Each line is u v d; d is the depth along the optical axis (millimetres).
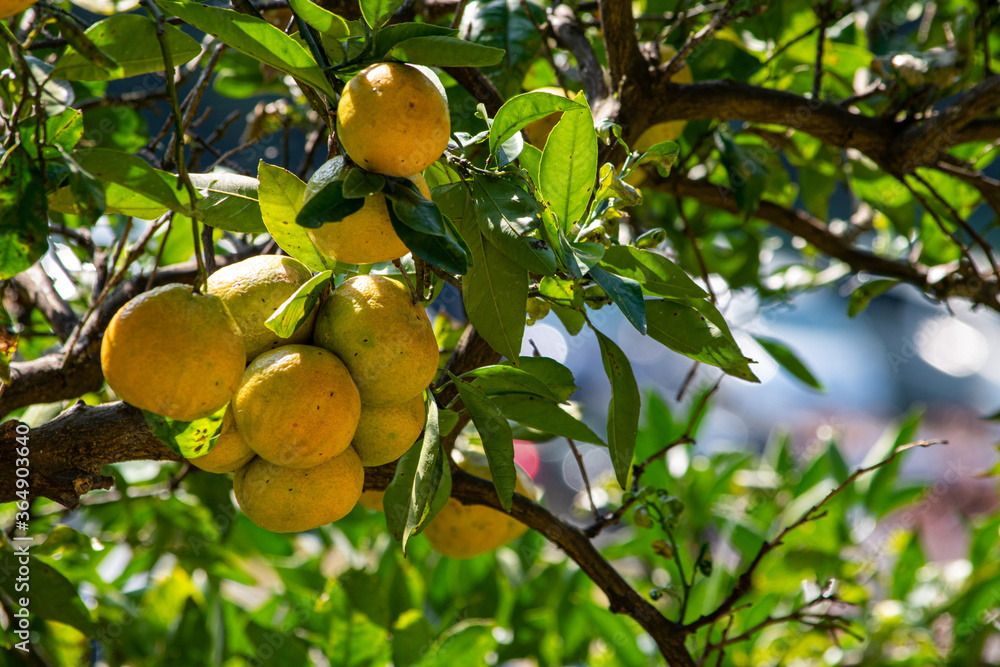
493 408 1099
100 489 1139
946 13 1899
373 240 1030
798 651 1885
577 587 1824
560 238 1077
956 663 1866
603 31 1371
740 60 1816
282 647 1529
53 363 1348
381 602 1549
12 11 986
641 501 1327
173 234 1663
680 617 1310
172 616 1775
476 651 1498
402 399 1077
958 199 1865
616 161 1350
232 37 1035
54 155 1039
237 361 1021
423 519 1065
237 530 1874
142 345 1003
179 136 1013
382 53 1036
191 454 1058
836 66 1814
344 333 1063
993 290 1734
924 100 1548
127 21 1074
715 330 1142
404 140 1013
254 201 1108
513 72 1416
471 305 1085
